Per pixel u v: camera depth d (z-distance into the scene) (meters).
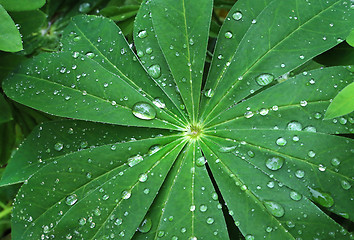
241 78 0.24
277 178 0.23
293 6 0.24
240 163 0.23
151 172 0.23
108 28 0.25
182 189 0.23
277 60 0.23
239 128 0.23
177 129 0.23
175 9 0.24
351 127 0.23
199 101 0.24
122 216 0.22
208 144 0.23
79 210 0.22
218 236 0.22
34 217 0.23
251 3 0.24
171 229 0.22
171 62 0.24
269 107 0.23
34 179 0.23
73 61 0.24
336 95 0.23
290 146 0.23
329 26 0.23
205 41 0.24
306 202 0.22
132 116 0.23
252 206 0.23
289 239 0.22
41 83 0.24
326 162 0.23
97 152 0.23
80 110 0.23
